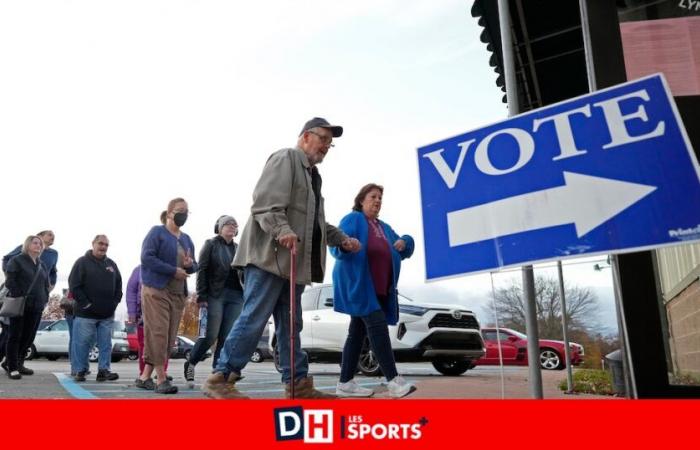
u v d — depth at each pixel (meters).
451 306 7.72
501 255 1.94
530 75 5.29
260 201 3.15
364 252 3.81
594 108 1.88
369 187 4.05
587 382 4.87
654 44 2.79
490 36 4.63
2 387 4.95
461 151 2.12
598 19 2.69
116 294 6.46
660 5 2.82
